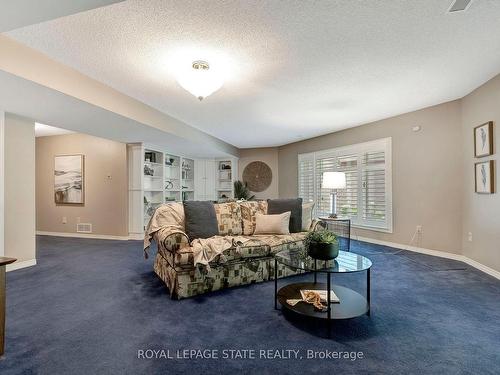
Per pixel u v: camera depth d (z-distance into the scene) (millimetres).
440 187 3816
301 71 2666
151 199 5832
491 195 3035
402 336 1810
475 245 3350
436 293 2543
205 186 7328
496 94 2898
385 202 4512
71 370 1476
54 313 2152
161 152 5836
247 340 1773
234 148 7105
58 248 4516
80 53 2303
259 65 2523
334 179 4367
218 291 2635
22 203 3475
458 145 3629
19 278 3016
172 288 2465
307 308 1987
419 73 2770
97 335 1830
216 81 2557
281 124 4777
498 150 2908
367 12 1797
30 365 1512
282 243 3068
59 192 5703
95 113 3152
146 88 3078
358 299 2150
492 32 2045
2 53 2041
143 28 1943
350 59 2441
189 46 2188
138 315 2123
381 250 4199
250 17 1830
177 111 3980
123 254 4105
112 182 5375
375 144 4629
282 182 6934
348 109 3955
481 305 2279
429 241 3953
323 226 3637
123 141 5086
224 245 2707
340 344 1721
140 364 1529
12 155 3365
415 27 1972
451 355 1602
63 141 5707
